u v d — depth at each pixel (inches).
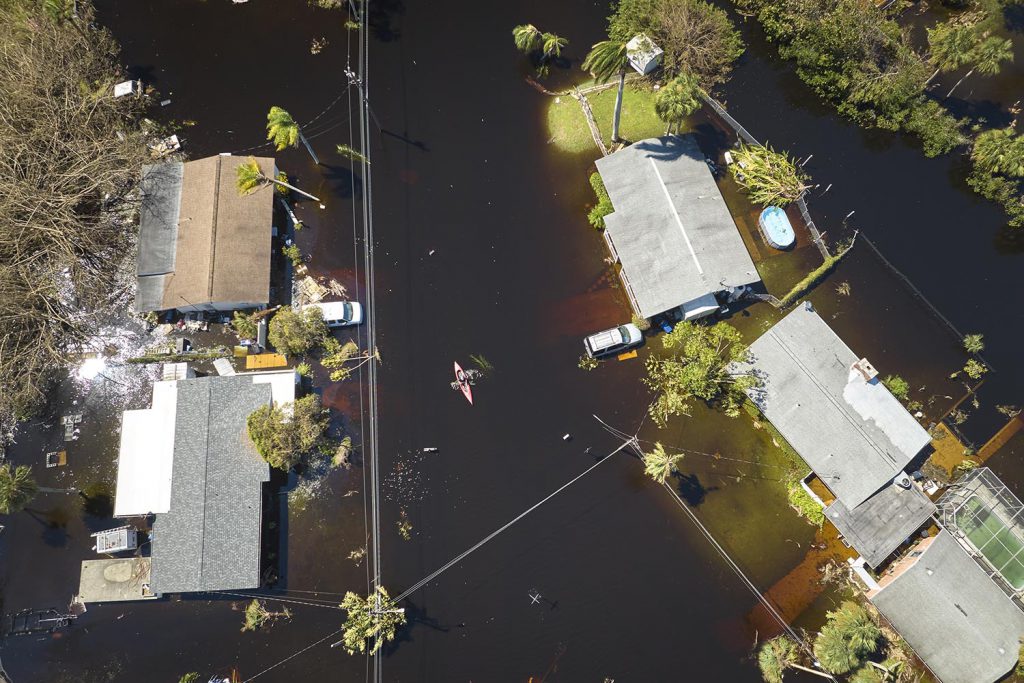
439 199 2391.7
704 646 1964.8
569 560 2039.9
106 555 2039.9
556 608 2001.7
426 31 2588.6
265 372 2187.5
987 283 2260.1
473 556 2043.6
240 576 1926.7
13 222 2151.8
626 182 2242.9
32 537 2065.7
